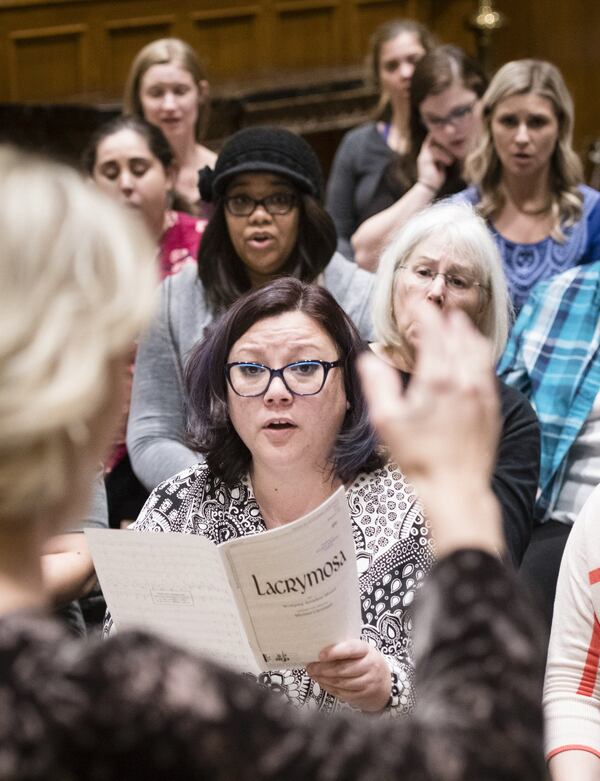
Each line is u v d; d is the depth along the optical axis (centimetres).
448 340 124
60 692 108
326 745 110
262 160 461
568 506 421
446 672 116
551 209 534
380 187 675
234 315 292
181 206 608
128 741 107
